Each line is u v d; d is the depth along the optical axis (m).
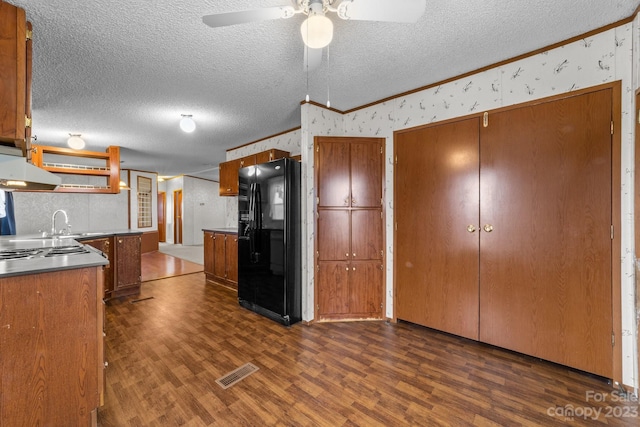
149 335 2.59
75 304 1.50
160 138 4.45
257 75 2.45
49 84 2.56
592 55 1.91
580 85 1.95
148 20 1.73
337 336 2.59
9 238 3.14
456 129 2.51
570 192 2.00
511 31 1.89
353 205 2.95
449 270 2.56
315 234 2.93
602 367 1.89
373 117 3.08
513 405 1.66
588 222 1.94
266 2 1.60
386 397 1.73
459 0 1.59
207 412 1.59
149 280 4.69
